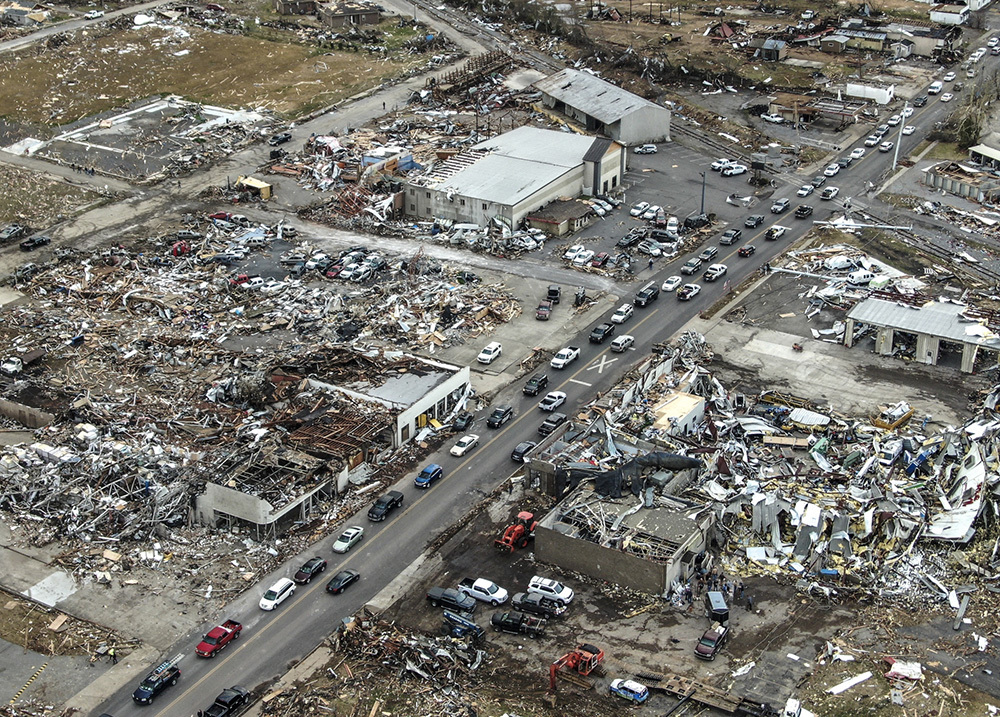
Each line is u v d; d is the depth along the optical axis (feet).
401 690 264.11
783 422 365.61
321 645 278.87
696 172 593.01
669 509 311.68
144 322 441.68
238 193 568.41
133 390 393.50
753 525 312.50
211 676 269.85
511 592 295.28
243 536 318.86
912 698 255.29
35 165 610.24
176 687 266.77
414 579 301.02
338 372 386.73
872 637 275.39
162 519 322.34
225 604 293.64
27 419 377.09
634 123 622.54
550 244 509.35
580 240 511.81
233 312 445.78
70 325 440.04
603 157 552.41
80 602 295.28
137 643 280.92
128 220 543.39
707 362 410.11
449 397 378.32
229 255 496.64
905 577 293.02
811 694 257.96
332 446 344.49
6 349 422.41
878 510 311.47
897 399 383.04
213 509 321.93
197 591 298.15
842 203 552.00
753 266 485.56
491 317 442.09
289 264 490.49
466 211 526.16
